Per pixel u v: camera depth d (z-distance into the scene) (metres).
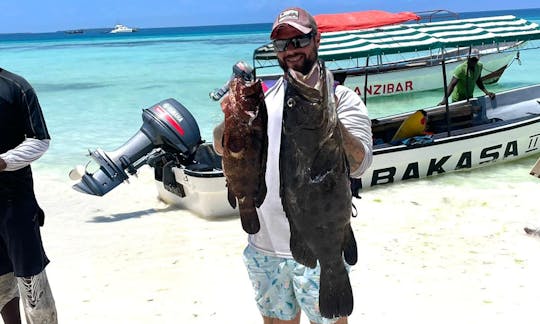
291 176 2.27
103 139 12.66
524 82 19.45
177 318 4.70
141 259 6.00
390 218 6.97
